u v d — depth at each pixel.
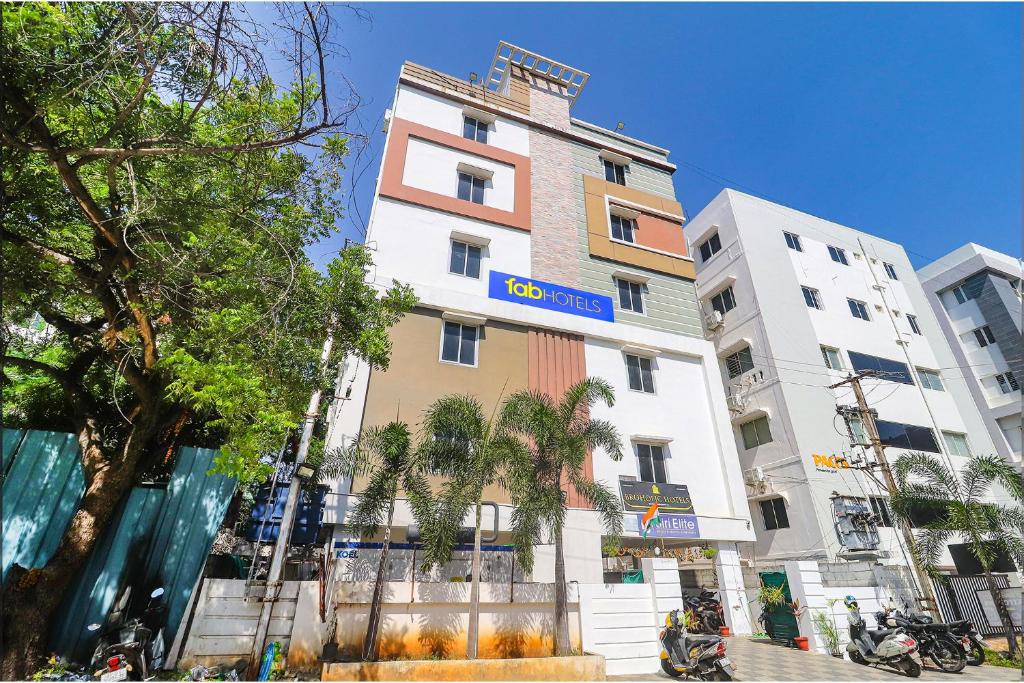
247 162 7.12
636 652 8.78
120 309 7.60
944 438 21.59
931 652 9.33
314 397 8.69
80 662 6.54
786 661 9.81
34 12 5.18
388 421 12.38
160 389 7.54
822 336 21.14
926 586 12.00
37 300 7.46
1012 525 11.47
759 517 18.58
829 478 17.48
